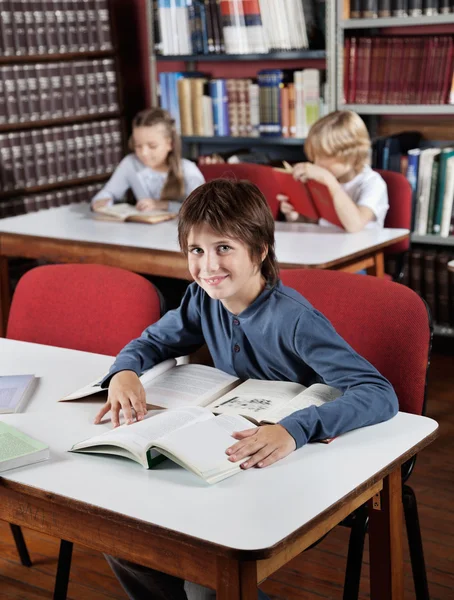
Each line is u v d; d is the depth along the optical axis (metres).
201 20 4.79
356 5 4.29
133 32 5.36
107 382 1.79
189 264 1.67
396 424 1.59
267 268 1.75
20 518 1.45
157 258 3.21
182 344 1.96
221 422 1.49
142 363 1.86
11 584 2.37
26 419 1.68
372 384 1.62
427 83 4.20
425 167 4.20
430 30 4.48
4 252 3.61
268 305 1.74
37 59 4.80
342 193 3.35
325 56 4.44
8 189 4.68
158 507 1.28
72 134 4.96
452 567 2.39
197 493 1.32
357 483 1.35
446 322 4.33
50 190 4.94
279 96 4.64
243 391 1.70
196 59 4.86
